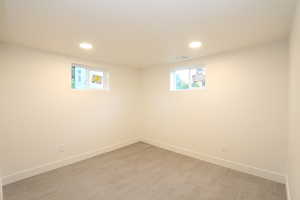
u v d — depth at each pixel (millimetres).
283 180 2195
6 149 2227
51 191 2061
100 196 1968
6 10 1396
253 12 1461
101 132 3459
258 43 2301
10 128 2262
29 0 1246
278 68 2207
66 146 2875
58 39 2119
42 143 2574
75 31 1875
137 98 4297
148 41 2211
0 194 1585
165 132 3764
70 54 2848
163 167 2775
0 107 2182
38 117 2529
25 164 2396
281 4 1328
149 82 4102
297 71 1390
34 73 2484
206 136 3018
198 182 2285
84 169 2695
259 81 2377
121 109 3881
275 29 1836
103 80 3621
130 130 4125
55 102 2727
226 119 2738
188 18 1572
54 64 2713
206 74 2992
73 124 2979
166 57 3068
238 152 2613
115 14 1491
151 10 1423
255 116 2424
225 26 1759
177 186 2188
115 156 3297
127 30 1853
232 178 2377
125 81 3965
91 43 2279
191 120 3252
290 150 1854
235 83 2619
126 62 3537
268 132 2311
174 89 3623
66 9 1395
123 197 1951
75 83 3094
